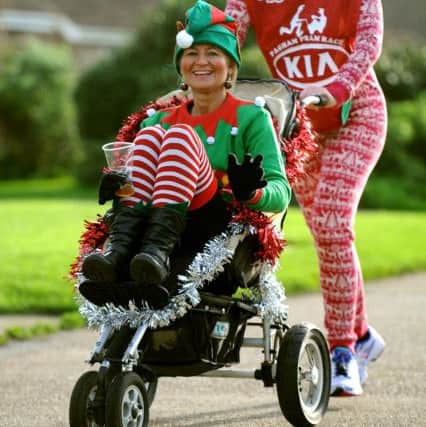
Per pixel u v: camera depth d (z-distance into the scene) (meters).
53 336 9.57
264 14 6.79
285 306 5.90
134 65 38.50
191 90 6.15
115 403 4.99
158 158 5.27
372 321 10.11
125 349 5.21
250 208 5.37
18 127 48.03
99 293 5.13
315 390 6.11
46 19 56.66
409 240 17.19
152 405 6.70
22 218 21.08
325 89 6.20
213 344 5.48
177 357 5.38
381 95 6.86
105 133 38.94
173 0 38.81
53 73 48.44
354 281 6.76
